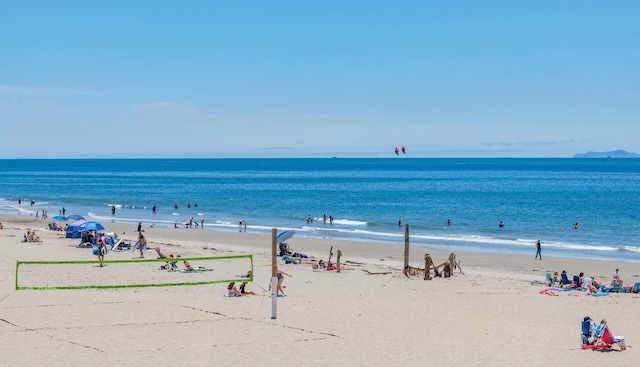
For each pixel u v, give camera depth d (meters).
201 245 46.50
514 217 73.44
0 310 22.52
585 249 48.38
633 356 17.80
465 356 17.67
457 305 24.92
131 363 16.56
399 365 16.80
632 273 36.62
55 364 16.33
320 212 80.88
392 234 57.88
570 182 154.75
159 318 21.81
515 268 37.97
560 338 19.80
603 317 23.00
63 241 44.28
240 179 178.62
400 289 28.75
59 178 183.75
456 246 49.75
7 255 36.50
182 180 172.50
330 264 34.47
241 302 24.81
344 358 17.38
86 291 26.50
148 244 45.00
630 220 69.38
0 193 117.38
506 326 21.38
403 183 153.62
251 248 45.50
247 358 17.25
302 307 24.09
